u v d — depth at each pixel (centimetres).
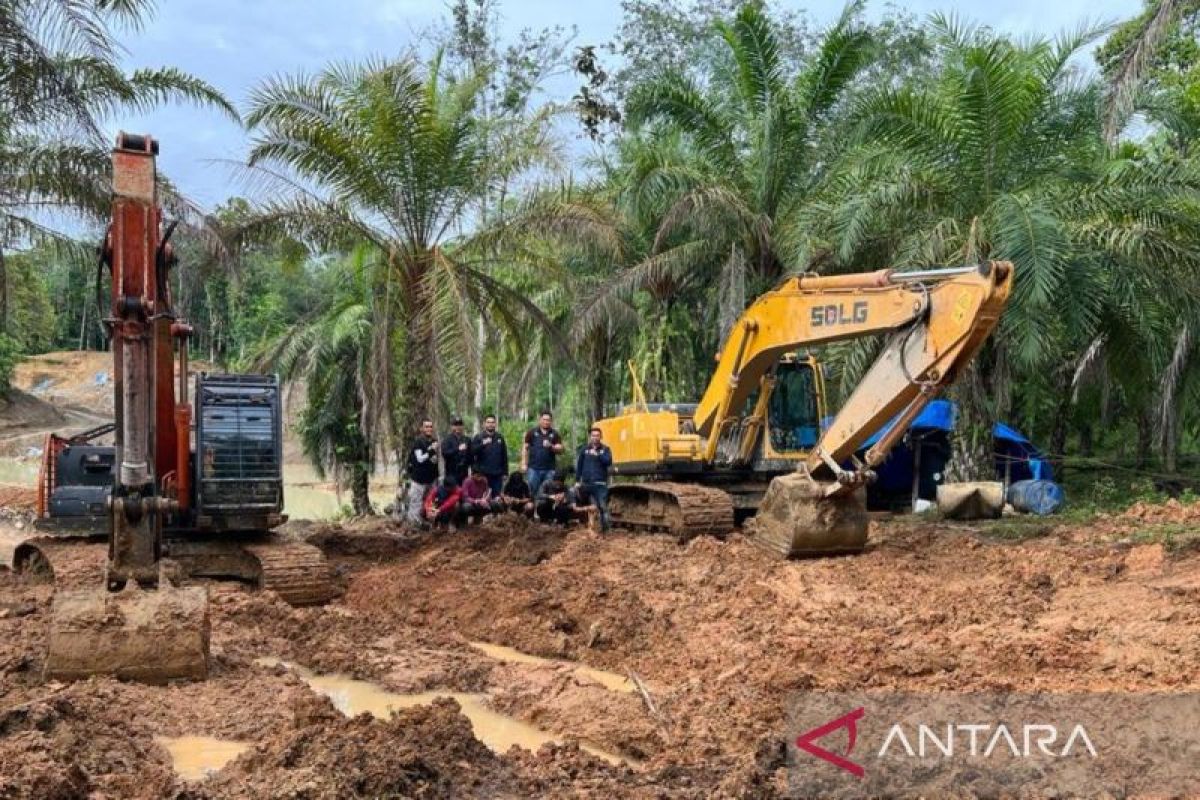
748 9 1936
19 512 2138
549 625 967
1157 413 2352
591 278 2261
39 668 769
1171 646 786
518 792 547
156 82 1780
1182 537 1173
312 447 2350
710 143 2006
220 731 669
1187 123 1809
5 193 1767
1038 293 1421
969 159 1655
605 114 2005
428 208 1719
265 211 1670
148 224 819
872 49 1923
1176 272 1625
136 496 781
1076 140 1683
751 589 1051
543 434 1714
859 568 1176
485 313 1786
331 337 2170
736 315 1875
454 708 642
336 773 536
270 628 961
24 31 1543
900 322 1143
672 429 1559
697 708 705
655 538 1421
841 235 1622
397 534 1553
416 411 1705
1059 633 845
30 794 496
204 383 1140
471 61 2933
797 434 1566
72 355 6831
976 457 1734
